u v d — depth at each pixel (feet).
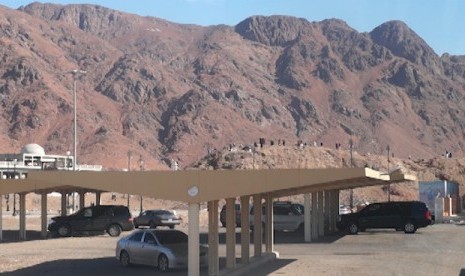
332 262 83.46
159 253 78.43
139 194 64.54
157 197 64.18
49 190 135.23
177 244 79.77
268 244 90.53
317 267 78.48
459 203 230.68
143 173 64.54
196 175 63.82
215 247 70.90
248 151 479.82
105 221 135.33
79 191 143.43
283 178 62.03
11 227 172.04
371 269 76.38
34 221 199.93
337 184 92.27
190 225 64.49
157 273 75.82
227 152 480.64
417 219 132.26
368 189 385.29
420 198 214.90
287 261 85.05
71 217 135.54
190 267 64.54
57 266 83.51
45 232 133.18
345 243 112.37
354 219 133.08
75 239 126.93
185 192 63.93
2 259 92.02
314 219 123.24
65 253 99.86
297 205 140.77
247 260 80.43
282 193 91.97
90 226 134.92
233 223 76.54
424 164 488.44
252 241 116.26
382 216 132.67
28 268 82.07
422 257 89.04
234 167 452.35
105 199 358.84
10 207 321.11
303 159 474.49
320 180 61.26
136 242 81.35
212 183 63.57
